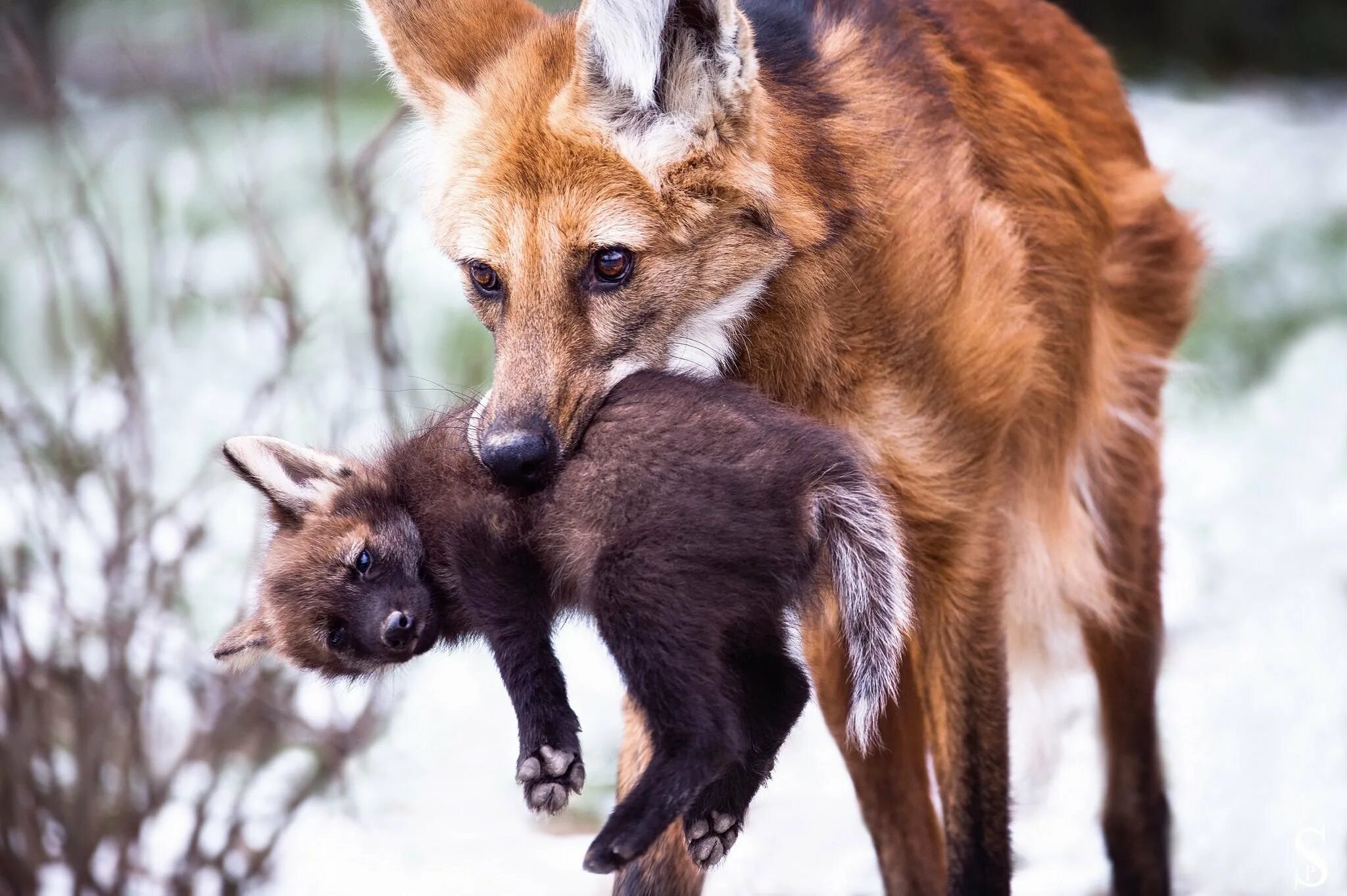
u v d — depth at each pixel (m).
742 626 5.63
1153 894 8.81
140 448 9.92
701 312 6.11
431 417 7.20
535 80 6.25
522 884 10.23
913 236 6.50
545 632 5.83
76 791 9.41
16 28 11.60
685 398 5.82
